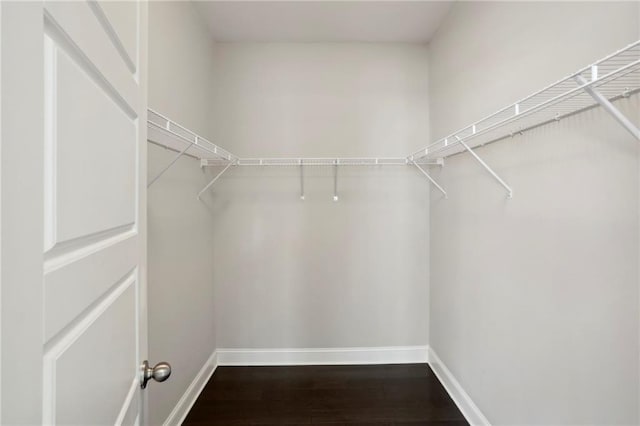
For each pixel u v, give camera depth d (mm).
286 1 1892
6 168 297
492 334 1516
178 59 1687
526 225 1255
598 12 922
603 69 902
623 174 867
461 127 1827
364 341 2406
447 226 2057
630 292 853
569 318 1047
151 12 1381
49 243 367
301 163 2268
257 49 2355
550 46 1111
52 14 370
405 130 2389
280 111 2367
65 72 400
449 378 2016
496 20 1451
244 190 2373
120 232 633
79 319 458
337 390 2039
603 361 931
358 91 2381
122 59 627
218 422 1736
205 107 2146
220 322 2371
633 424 854
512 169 1344
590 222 966
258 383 2119
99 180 512
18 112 311
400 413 1812
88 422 482
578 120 1008
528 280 1246
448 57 2012
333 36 2289
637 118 830
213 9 1956
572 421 1040
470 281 1736
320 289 2402
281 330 2387
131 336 698
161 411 1517
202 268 2094
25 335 325
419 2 1896
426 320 2420
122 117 628
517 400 1325
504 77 1389
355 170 2387
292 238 2389
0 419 294
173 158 1629
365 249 2408
